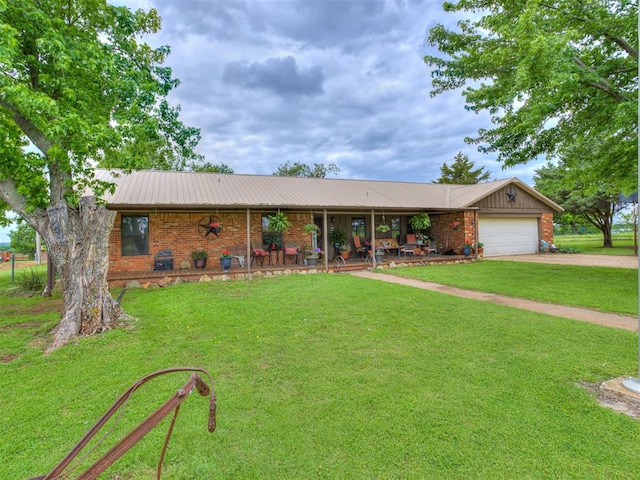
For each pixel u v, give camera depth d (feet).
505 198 54.34
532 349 13.34
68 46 18.22
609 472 6.82
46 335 16.44
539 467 6.99
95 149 19.04
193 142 25.98
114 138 18.39
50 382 11.32
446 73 35.40
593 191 36.24
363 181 56.54
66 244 16.56
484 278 31.12
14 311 22.56
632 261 43.37
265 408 9.43
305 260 39.52
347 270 39.06
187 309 20.72
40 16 16.33
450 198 53.72
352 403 9.61
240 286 28.91
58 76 18.53
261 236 41.22
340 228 48.52
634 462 7.08
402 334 15.51
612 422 8.46
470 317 18.06
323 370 11.84
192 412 9.29
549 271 34.47
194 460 7.38
